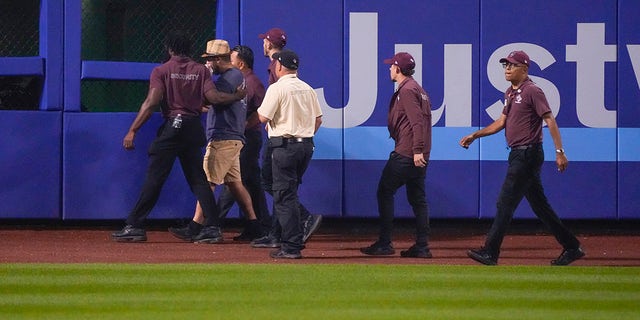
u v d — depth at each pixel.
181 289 27.73
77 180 41.06
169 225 43.69
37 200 40.91
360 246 38.31
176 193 41.59
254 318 23.91
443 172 42.12
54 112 40.94
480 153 42.16
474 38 42.00
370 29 41.81
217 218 38.12
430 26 41.91
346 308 25.25
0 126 40.62
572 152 42.16
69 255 34.59
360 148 41.91
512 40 42.03
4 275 29.80
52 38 40.88
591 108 42.16
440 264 33.12
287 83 33.38
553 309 25.58
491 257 32.38
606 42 42.09
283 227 33.84
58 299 26.23
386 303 26.02
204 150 41.44
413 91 33.72
